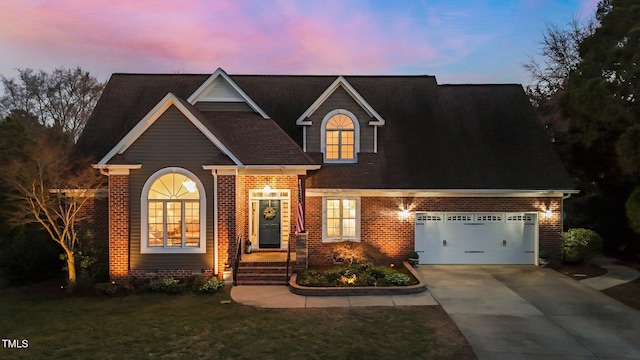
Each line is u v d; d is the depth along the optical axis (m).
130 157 17.12
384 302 14.77
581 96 17.12
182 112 17.09
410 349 10.84
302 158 18.66
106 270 17.97
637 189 15.34
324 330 12.12
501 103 23.75
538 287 16.62
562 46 32.91
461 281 17.45
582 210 23.77
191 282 16.48
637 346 11.12
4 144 23.14
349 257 19.27
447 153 21.42
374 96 23.98
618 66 16.77
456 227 20.50
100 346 11.09
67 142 27.77
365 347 10.95
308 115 21.03
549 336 11.76
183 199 17.36
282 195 20.81
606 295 15.58
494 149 21.62
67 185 17.23
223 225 17.23
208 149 17.25
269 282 17.05
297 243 18.08
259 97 23.92
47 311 14.00
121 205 17.05
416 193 20.11
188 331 12.09
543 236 20.34
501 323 12.73
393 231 20.36
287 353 10.59
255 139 19.31
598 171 23.56
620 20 17.44
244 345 11.09
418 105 23.62
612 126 17.72
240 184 18.84
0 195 19.30
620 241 22.69
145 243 17.22
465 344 11.16
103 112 22.23
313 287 15.88
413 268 19.41
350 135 21.33
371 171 20.67
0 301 15.22
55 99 42.53
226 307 14.27
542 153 21.48
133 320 13.05
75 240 17.38
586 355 10.58
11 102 41.81
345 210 20.47
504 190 19.89
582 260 20.06
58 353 10.67
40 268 17.94
